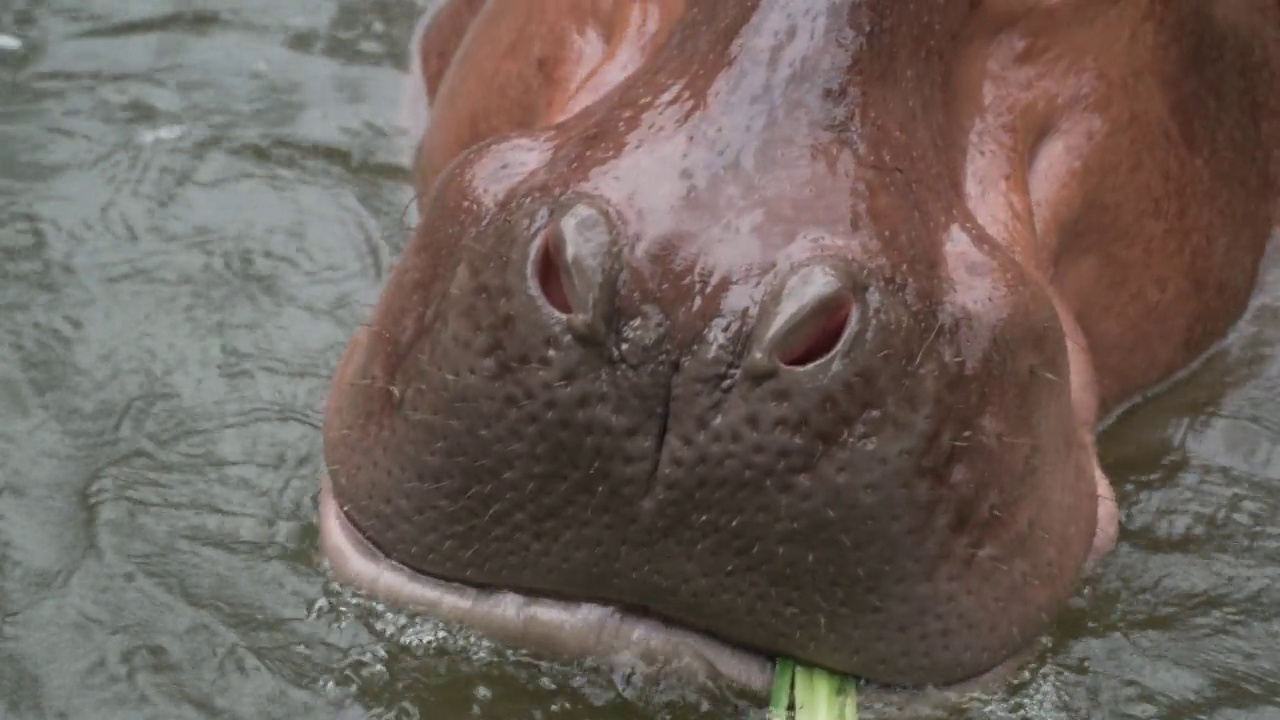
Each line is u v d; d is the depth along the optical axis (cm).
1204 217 1128
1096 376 1066
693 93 805
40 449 1104
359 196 1376
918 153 829
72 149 1416
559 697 871
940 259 800
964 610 799
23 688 925
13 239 1299
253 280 1273
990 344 791
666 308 742
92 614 970
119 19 1608
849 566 767
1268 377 1177
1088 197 979
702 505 754
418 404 809
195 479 1077
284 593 980
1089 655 955
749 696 845
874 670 802
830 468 741
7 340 1197
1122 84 1005
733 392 737
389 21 1619
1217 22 1143
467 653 890
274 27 1605
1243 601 1011
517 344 757
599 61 963
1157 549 1045
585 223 743
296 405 1148
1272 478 1105
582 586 803
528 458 770
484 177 824
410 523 827
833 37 815
